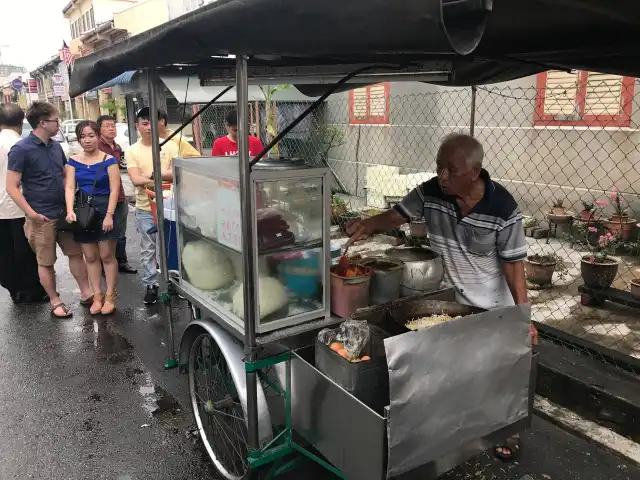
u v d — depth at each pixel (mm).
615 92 5605
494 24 1758
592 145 5879
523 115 6473
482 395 1975
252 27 1516
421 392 1782
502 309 1969
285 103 9367
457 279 2559
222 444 2754
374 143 8727
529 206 6613
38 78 47250
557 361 3266
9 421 3180
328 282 2377
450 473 2637
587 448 2811
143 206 4734
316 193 2279
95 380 3684
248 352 2160
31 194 4520
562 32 1943
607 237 4508
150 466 2752
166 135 4723
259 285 2207
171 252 3699
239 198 2244
